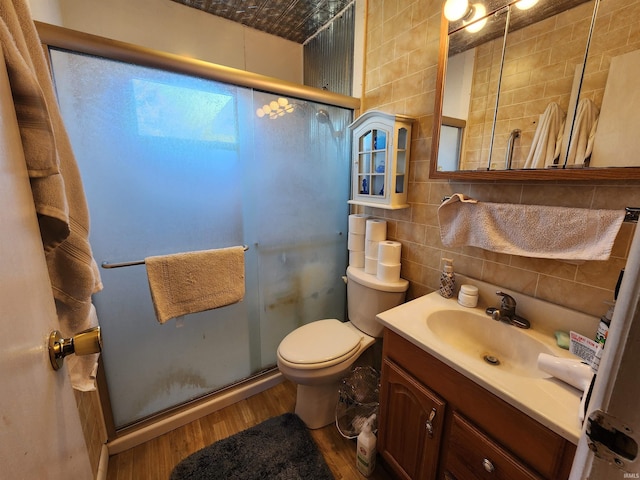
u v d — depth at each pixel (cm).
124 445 132
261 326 167
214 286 134
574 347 86
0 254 32
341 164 176
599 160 81
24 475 32
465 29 109
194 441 138
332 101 156
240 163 141
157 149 119
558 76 87
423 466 100
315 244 176
